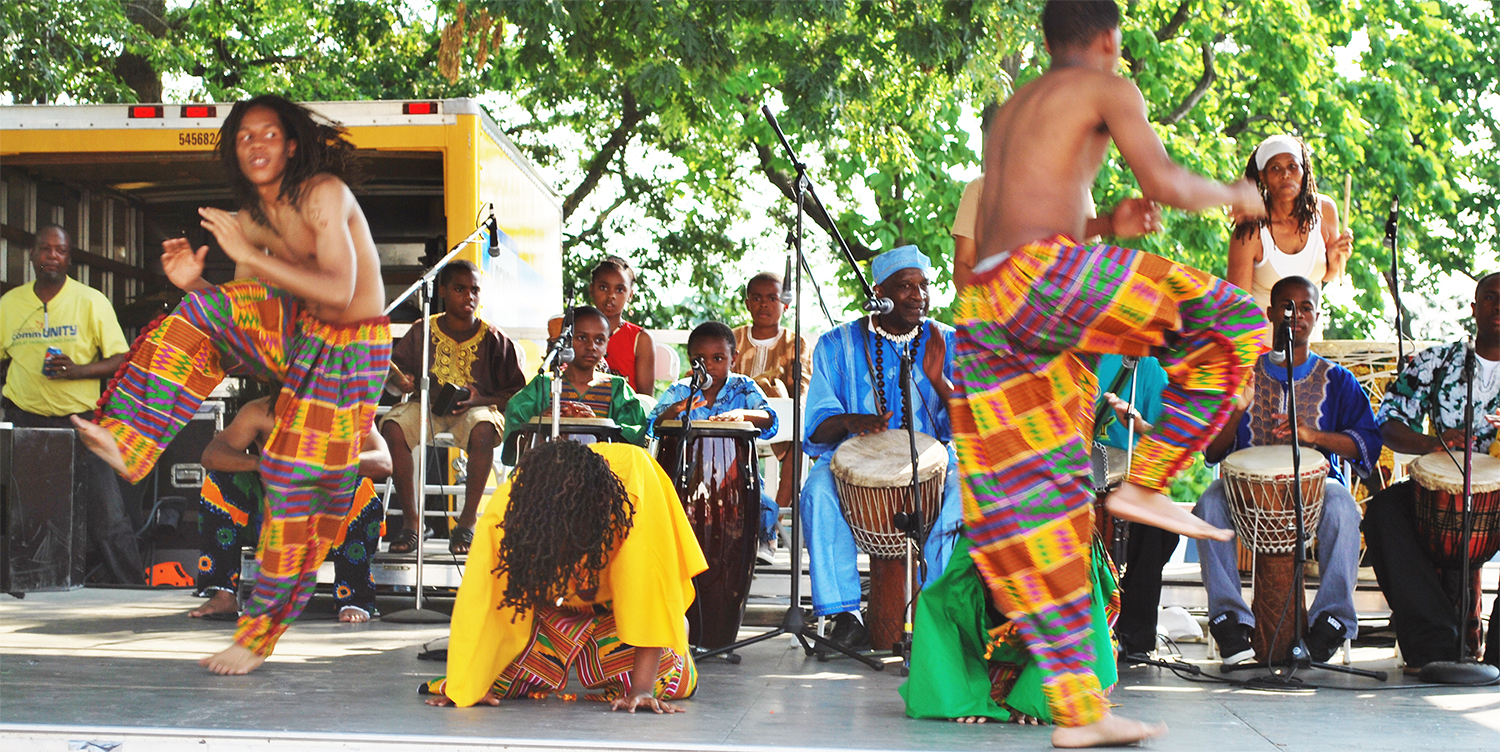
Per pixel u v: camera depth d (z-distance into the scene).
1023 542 2.88
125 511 7.44
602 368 5.48
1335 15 15.92
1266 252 5.40
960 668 3.37
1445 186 16.25
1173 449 2.81
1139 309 2.73
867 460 4.39
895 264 4.78
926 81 11.16
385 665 4.15
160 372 3.83
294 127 3.87
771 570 5.91
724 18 10.18
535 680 3.49
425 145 7.18
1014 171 2.85
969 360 2.94
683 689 3.58
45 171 8.00
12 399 7.11
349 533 5.60
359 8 16.56
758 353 6.61
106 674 3.85
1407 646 4.37
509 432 4.90
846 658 4.56
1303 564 4.12
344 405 3.97
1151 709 3.56
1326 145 15.54
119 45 12.88
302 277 3.82
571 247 19.11
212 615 5.54
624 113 17.44
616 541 3.28
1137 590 4.44
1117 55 2.94
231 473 5.52
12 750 2.81
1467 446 4.12
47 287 7.14
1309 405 4.64
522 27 10.48
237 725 2.95
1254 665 4.34
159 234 8.66
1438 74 18.31
